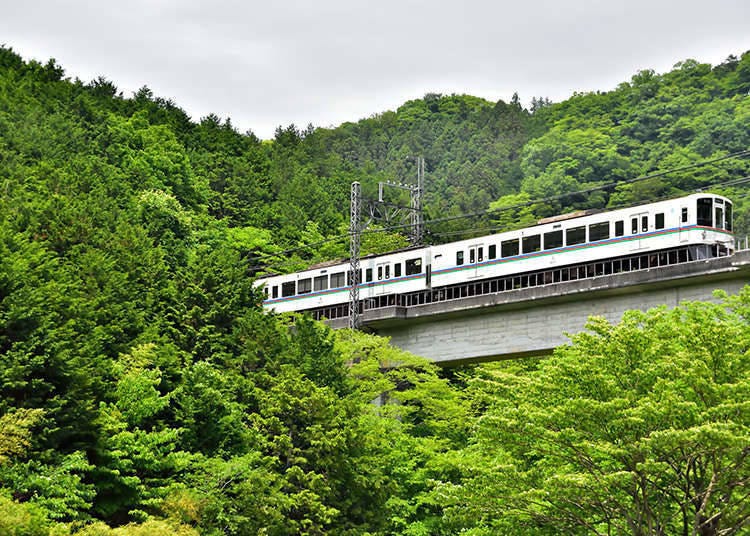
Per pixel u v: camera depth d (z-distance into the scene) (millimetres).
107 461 40719
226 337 56812
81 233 62750
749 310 41000
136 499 41188
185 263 89125
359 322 79000
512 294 69312
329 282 86000
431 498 55344
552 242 69625
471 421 64312
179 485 42250
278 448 49438
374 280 82375
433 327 76750
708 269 58781
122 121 148875
